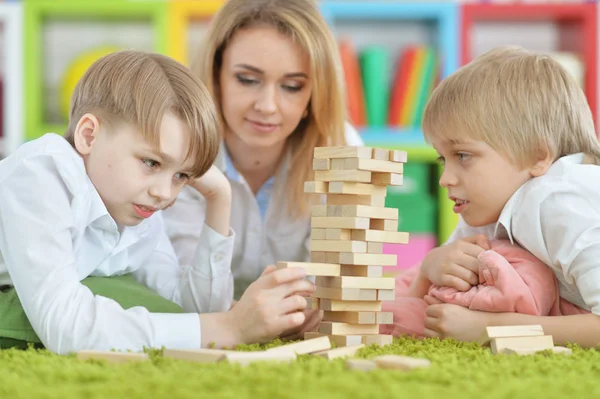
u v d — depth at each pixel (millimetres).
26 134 3252
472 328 1263
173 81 1227
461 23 3295
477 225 1413
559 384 838
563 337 1224
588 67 3299
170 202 1256
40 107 3348
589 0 3309
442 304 1306
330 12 3271
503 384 811
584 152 1394
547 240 1291
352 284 1160
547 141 1347
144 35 3393
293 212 1848
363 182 1173
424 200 3281
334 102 1771
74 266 1162
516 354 1073
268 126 1695
